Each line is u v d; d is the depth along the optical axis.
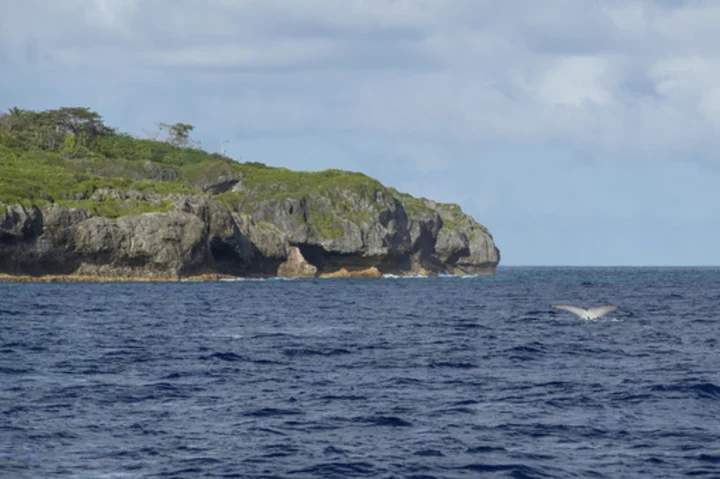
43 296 120.06
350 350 52.12
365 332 66.00
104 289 145.62
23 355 48.31
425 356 49.09
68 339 58.38
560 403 33.56
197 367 43.53
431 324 74.81
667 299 128.88
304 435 27.91
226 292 141.25
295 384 38.22
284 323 75.50
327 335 63.00
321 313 90.50
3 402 32.66
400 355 49.62
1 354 48.66
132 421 29.69
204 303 108.25
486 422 30.00
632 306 106.50
